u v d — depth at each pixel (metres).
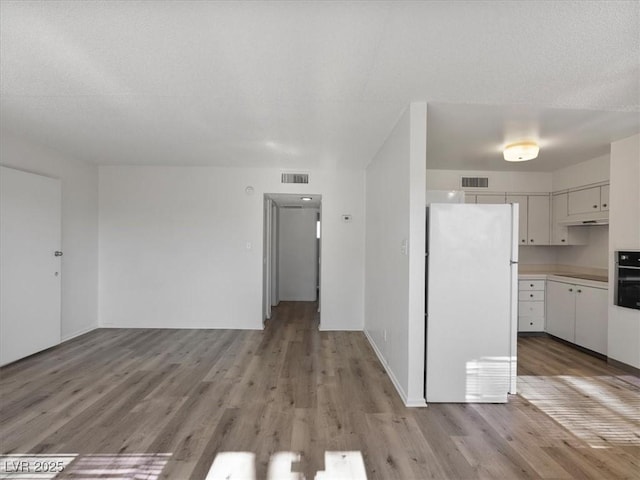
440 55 1.93
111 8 1.55
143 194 4.90
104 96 2.53
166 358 3.65
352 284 4.96
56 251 3.92
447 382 2.67
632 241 3.28
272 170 4.94
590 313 3.87
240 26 1.69
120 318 4.91
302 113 2.82
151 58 1.99
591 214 4.20
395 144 3.09
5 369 3.27
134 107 2.74
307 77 2.21
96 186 4.84
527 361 3.66
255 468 1.87
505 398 2.68
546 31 1.69
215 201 4.93
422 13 1.57
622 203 3.37
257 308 4.95
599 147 3.68
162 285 4.92
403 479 1.79
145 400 2.66
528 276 4.61
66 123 3.12
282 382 3.04
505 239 2.67
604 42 1.78
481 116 2.83
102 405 2.57
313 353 3.88
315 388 2.92
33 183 3.60
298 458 1.96
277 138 3.51
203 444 2.08
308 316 5.81
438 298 2.65
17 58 2.00
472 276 2.66
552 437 2.20
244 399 2.69
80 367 3.36
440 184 4.83
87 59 2.01
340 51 1.90
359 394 2.81
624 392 2.89
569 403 2.68
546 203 4.91
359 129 3.20
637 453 2.03
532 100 2.52
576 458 1.98
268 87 2.36
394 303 3.08
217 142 3.67
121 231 4.90
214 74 2.18
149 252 4.91
